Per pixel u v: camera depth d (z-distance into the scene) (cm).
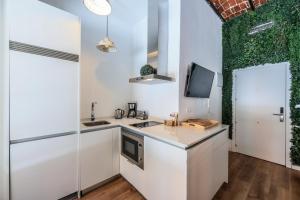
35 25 158
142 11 278
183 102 239
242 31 338
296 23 266
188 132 179
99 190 207
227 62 365
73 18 187
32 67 157
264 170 265
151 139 175
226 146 220
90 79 263
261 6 309
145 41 298
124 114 309
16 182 150
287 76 280
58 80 175
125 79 317
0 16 156
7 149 145
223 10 328
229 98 363
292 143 274
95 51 269
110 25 289
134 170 206
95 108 270
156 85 268
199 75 252
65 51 180
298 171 262
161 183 162
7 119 145
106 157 219
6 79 145
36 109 161
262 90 313
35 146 161
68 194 186
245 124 339
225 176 220
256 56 317
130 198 192
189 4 244
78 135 192
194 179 147
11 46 145
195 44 263
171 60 237
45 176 168
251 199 190
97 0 170
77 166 192
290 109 276
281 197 193
